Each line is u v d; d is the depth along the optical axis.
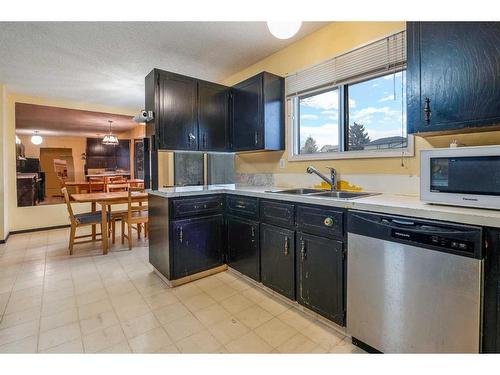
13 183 4.44
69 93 4.35
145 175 2.86
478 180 1.21
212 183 4.06
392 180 2.01
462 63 1.33
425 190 1.38
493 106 1.25
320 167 2.53
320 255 1.76
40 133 8.18
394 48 1.96
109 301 2.13
